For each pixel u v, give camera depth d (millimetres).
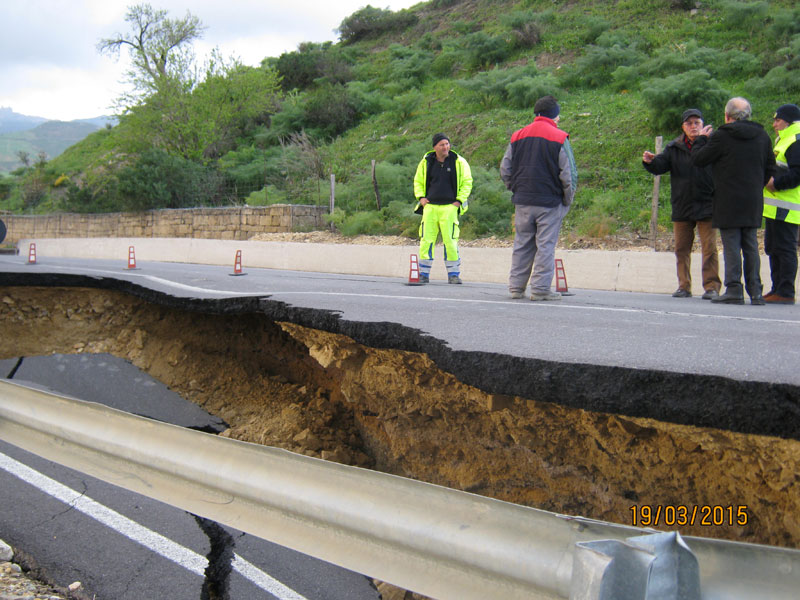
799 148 7688
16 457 4746
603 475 3410
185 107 28281
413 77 30094
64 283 8477
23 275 8258
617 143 17859
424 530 2240
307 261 16531
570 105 21375
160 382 7477
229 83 29391
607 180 16406
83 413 3611
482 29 34000
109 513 4020
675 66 21188
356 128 27750
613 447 3291
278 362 7000
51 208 34750
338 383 6066
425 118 25594
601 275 11805
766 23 22766
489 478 4055
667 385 2932
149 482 3221
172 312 8195
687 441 3025
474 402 4070
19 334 8117
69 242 24875
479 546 2098
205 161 27781
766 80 17703
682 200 8664
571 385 3219
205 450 3002
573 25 29344
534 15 30625
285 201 22031
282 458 2717
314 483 2596
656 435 3141
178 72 28531
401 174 20578
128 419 3338
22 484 4352
